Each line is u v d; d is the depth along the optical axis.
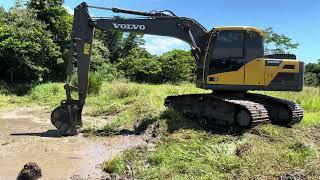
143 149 10.50
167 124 12.72
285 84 13.05
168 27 13.75
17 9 28.09
